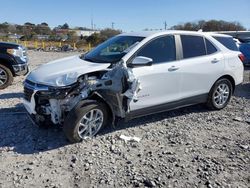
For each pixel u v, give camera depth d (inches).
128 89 220.2
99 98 216.8
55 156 194.9
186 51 262.1
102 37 2044.8
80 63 231.9
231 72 291.3
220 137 230.7
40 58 862.5
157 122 258.4
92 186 163.3
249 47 596.1
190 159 194.1
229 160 193.8
